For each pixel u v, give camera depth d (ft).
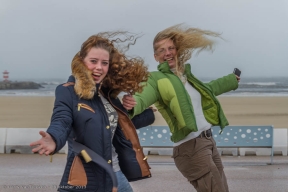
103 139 10.88
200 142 15.38
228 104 89.76
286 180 25.76
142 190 23.31
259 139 31.12
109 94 11.88
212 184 15.12
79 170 10.78
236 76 17.70
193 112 15.01
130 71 11.87
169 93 14.85
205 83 17.13
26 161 31.73
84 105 10.78
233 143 31.32
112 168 10.84
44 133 9.69
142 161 11.89
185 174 15.69
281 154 34.83
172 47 15.90
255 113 71.77
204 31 16.11
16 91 168.45
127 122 11.76
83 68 10.83
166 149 34.96
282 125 56.59
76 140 10.85
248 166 30.12
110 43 11.82
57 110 10.52
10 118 65.36
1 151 35.27
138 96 13.55
